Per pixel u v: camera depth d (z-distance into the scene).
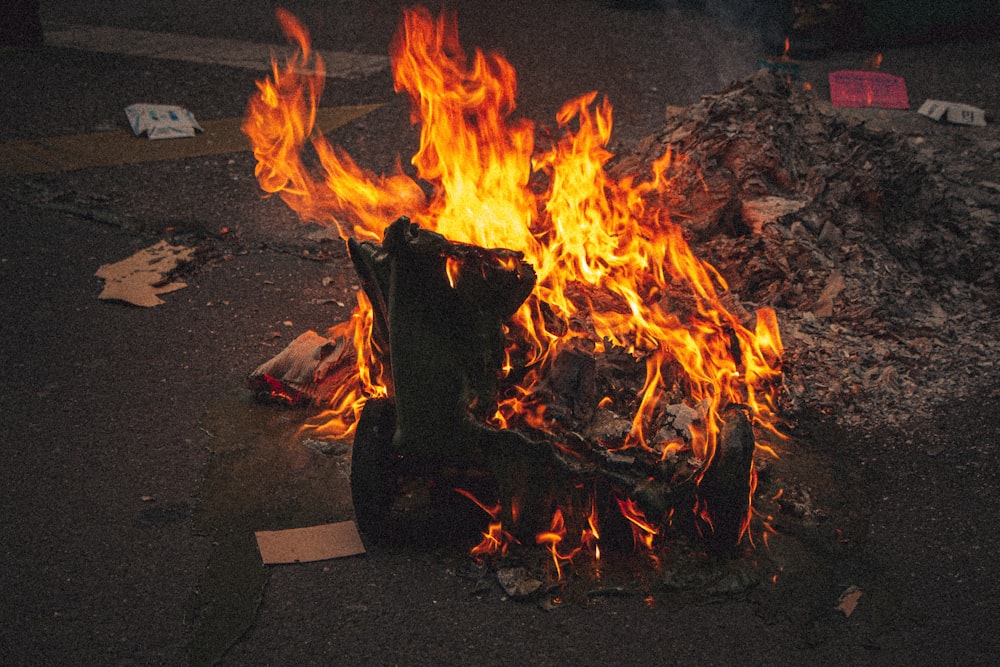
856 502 4.02
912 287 5.50
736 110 6.11
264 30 12.13
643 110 9.30
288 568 3.59
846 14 11.87
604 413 4.03
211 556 3.63
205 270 5.95
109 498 3.92
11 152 7.75
